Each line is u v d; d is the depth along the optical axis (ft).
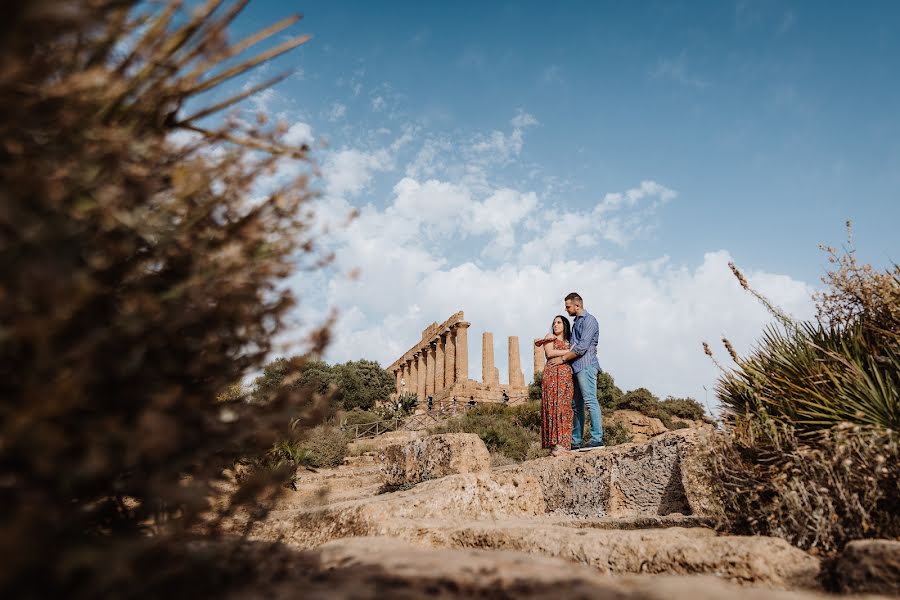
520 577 7.29
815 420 11.89
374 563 7.95
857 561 7.91
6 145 4.21
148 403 4.91
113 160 4.67
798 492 10.63
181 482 6.22
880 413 11.03
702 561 9.03
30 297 4.05
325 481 43.32
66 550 4.29
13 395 4.09
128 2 4.69
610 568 9.73
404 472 31.53
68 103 4.44
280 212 6.34
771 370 13.44
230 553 6.61
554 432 22.76
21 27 3.99
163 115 5.57
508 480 17.02
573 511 19.93
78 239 4.67
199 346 5.58
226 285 5.58
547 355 23.98
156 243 5.30
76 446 4.26
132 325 4.62
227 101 5.95
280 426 6.52
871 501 9.79
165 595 5.26
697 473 13.08
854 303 12.91
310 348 6.43
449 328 162.61
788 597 7.45
